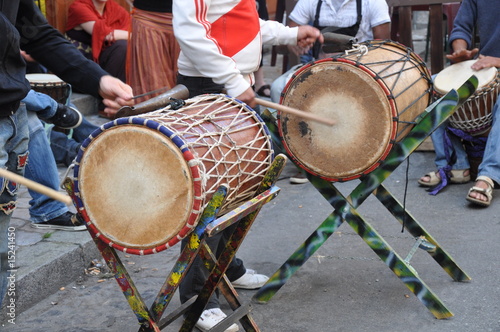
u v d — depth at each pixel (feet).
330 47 11.03
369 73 9.37
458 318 10.23
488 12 16.22
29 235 12.50
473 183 16.46
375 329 10.02
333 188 10.29
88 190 7.30
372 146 9.56
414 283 10.22
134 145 7.04
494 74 14.78
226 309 10.77
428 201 15.46
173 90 8.41
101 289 11.51
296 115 9.97
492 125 15.25
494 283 11.35
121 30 21.13
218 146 7.47
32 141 12.09
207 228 7.15
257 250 13.11
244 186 8.10
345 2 16.99
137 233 7.18
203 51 9.02
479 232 13.52
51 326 10.29
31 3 8.07
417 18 40.83
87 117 20.97
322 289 11.35
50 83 15.94
